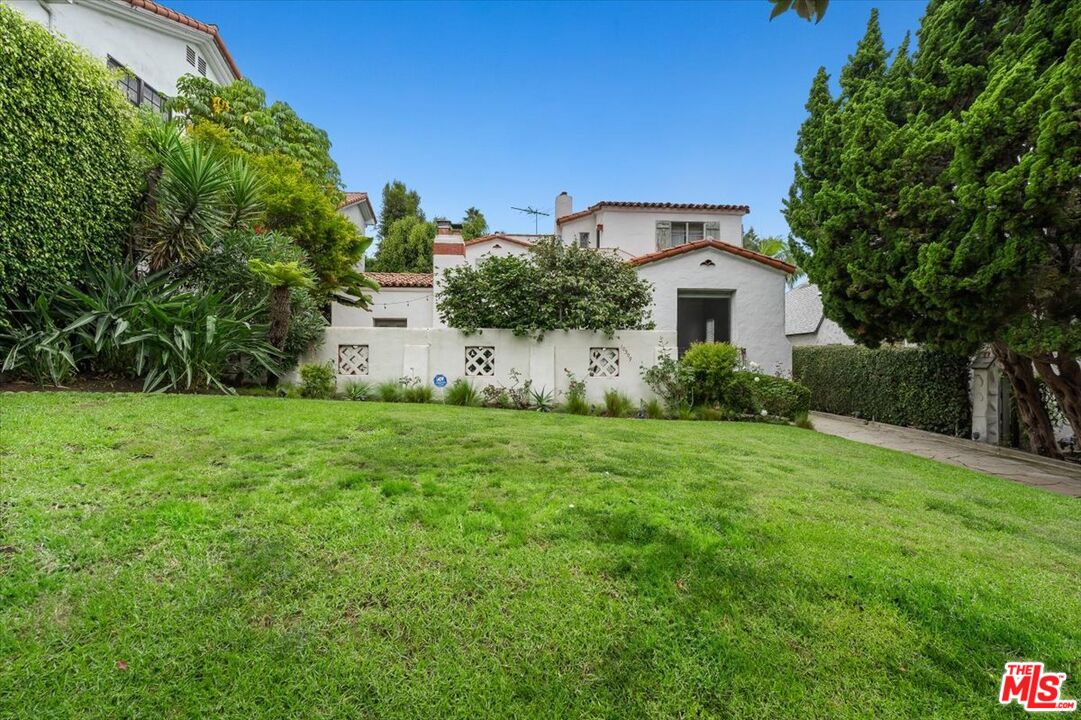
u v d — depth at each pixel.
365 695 1.55
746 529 2.83
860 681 1.72
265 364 7.20
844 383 12.34
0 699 1.44
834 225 7.71
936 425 9.57
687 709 1.57
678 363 8.77
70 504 2.56
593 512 2.93
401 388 8.41
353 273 12.55
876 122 7.19
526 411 7.72
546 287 8.79
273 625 1.80
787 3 2.32
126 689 1.50
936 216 6.50
